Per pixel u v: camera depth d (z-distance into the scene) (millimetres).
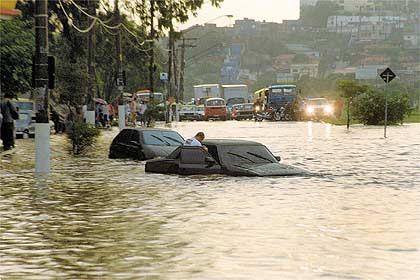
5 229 16391
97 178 27734
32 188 24547
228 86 150375
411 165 32562
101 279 11609
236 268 12211
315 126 81562
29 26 67000
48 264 12797
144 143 37250
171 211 18750
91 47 68312
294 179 26344
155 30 75938
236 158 28109
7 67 62156
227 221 17078
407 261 12719
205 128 77625
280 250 13664
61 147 47312
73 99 70875
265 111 112938
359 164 33094
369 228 16047
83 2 73312
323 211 18609
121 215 18234
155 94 127375
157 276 11719
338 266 12312
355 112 82500
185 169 28328
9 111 45750
